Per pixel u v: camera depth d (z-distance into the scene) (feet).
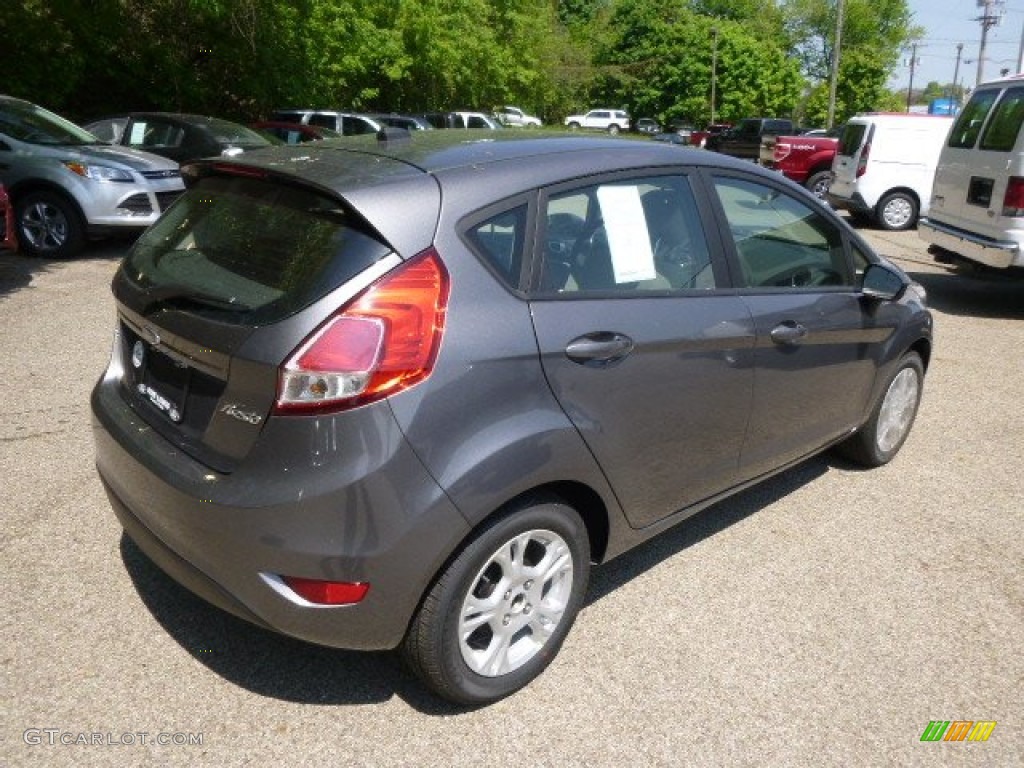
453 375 8.09
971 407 19.47
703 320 10.51
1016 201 26.43
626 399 9.60
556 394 8.89
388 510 7.83
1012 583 12.09
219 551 8.07
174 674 9.42
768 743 8.86
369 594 7.96
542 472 8.74
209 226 9.41
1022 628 11.03
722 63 205.77
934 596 11.68
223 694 9.17
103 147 32.55
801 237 12.67
